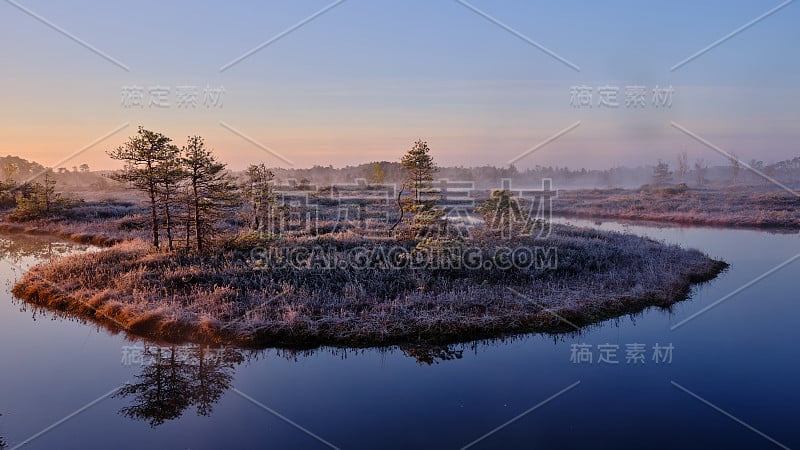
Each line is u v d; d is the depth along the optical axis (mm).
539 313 15070
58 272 19562
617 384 11062
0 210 49062
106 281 18125
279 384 11289
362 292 15992
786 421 9359
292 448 8688
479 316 14648
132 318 14719
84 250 28406
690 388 10836
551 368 11984
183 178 21484
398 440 8867
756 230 37469
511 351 13000
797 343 13367
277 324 13875
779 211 44688
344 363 12328
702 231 37188
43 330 14820
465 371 11883
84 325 15227
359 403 10367
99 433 9312
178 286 17047
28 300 17875
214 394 10922
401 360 12492
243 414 9984
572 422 9453
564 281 17922
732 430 9055
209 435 9219
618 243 25797
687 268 21125
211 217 22719
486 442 8758
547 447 8523
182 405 10438
